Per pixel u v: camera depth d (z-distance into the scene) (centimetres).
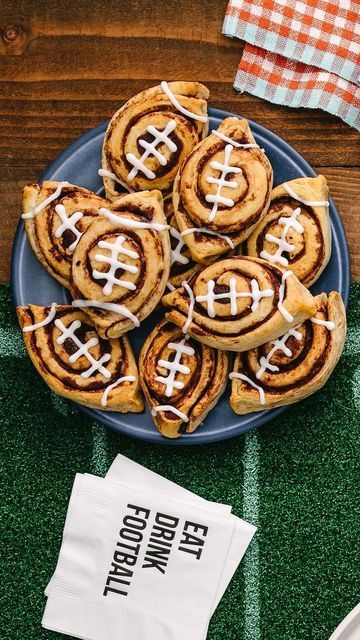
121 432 78
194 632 81
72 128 83
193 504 82
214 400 77
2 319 83
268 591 82
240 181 74
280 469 82
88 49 82
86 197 77
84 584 82
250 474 82
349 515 82
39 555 83
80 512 82
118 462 82
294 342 75
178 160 76
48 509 83
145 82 82
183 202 75
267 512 82
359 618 77
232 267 74
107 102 82
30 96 83
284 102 81
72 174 78
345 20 80
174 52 82
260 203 74
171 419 76
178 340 77
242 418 78
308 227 75
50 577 83
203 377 76
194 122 76
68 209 76
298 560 82
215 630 82
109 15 82
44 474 83
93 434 83
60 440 83
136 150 76
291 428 82
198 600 81
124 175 76
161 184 77
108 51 82
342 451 82
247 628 82
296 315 73
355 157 82
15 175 83
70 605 82
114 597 81
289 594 82
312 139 82
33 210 77
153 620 81
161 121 75
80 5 82
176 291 75
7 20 83
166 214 78
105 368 77
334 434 82
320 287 78
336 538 82
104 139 77
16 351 83
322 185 75
